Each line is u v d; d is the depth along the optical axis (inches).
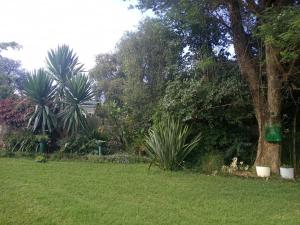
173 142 283.1
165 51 367.6
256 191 211.8
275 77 271.9
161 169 280.4
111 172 259.8
